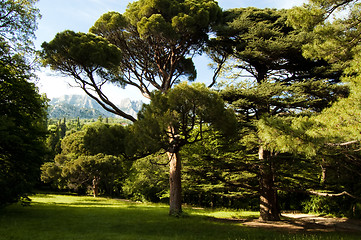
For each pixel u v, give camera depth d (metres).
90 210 16.00
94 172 29.48
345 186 15.81
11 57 13.77
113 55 12.16
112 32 13.96
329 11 6.82
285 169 13.35
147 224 11.10
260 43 11.26
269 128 6.12
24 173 12.91
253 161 12.73
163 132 10.00
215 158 13.46
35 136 13.52
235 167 13.42
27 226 9.41
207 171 14.43
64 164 37.88
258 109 12.84
